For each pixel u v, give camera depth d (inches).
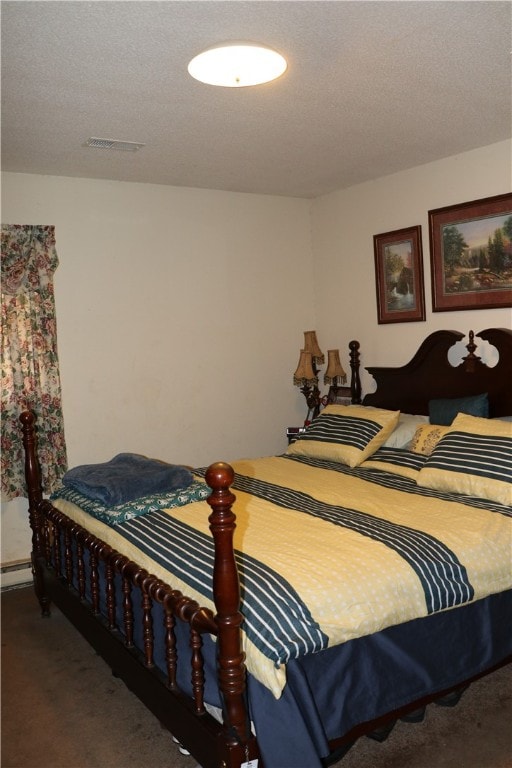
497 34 89.7
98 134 127.9
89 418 166.7
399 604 82.9
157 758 92.5
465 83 107.7
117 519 109.1
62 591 122.3
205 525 104.1
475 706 99.8
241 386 190.2
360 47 92.6
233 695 71.4
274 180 173.0
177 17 81.4
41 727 100.8
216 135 131.2
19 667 119.7
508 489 110.7
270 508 113.5
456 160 153.3
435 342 157.1
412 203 165.9
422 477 125.0
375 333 182.4
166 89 105.1
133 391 172.6
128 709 105.1
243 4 78.9
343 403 188.1
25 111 113.3
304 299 200.8
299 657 75.3
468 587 89.1
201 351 182.9
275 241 194.5
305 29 86.4
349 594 80.6
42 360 158.4
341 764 87.6
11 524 158.7
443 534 96.1
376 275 178.2
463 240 153.6
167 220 175.8
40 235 156.8
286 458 158.7
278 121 123.9
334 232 192.2
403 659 85.7
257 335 192.4
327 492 123.8
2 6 76.8
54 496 134.6
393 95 112.3
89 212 164.1
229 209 186.1
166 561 92.0
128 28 83.7
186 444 181.5
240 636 72.7
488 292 148.9
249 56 92.2
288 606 76.9
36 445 153.3
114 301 168.7
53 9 78.1
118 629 101.7
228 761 71.7
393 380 169.8
